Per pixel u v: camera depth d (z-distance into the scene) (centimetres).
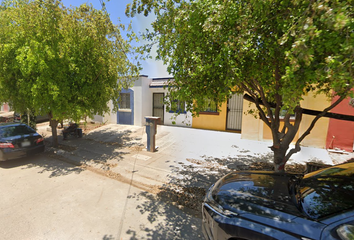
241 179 310
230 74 278
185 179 507
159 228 327
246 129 860
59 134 1080
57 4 580
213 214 248
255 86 412
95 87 699
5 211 376
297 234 186
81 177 537
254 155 679
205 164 606
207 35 310
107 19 675
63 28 612
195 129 1066
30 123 983
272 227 200
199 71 293
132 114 1243
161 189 460
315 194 239
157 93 1254
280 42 233
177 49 346
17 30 593
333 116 386
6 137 634
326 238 175
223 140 855
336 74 185
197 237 306
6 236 307
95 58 695
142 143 870
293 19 226
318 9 193
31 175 554
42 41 575
